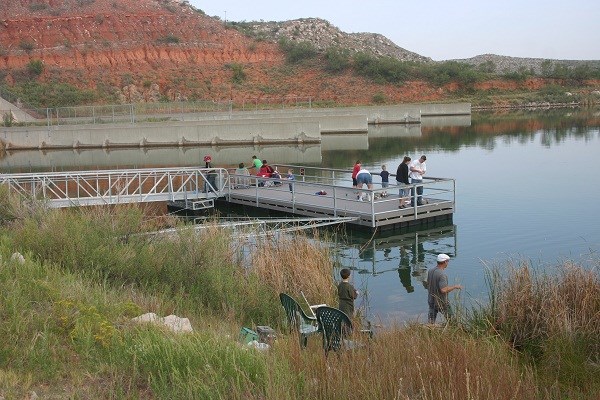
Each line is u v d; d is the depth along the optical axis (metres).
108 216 13.04
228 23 107.00
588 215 20.06
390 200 19.77
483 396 6.20
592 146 40.00
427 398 6.07
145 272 11.04
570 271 9.46
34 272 9.31
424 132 54.66
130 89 77.88
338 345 7.68
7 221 13.55
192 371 6.22
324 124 55.53
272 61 94.00
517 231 18.38
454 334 8.59
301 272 12.16
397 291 13.59
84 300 8.50
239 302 10.62
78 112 56.59
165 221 15.74
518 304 9.30
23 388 5.88
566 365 7.98
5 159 42.38
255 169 28.91
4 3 89.50
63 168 36.28
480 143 44.12
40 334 6.91
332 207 20.36
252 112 60.66
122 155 43.81
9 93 63.81
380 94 84.19
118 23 89.00
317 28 135.00
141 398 5.99
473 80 93.44
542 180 27.44
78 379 6.16
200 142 49.72
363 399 6.04
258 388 6.02
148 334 7.00
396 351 7.19
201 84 82.94
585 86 101.69
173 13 98.50
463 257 15.95
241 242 13.38
